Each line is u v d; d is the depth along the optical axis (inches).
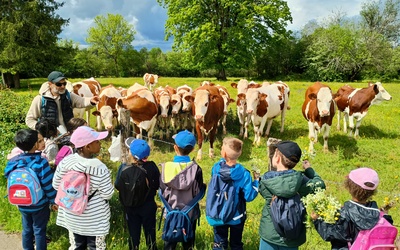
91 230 144.3
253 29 1408.7
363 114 448.1
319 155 386.9
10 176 151.5
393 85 1159.6
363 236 117.6
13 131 369.4
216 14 1390.3
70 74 2456.9
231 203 144.6
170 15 1424.7
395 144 427.5
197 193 153.3
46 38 1149.7
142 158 153.1
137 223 160.4
